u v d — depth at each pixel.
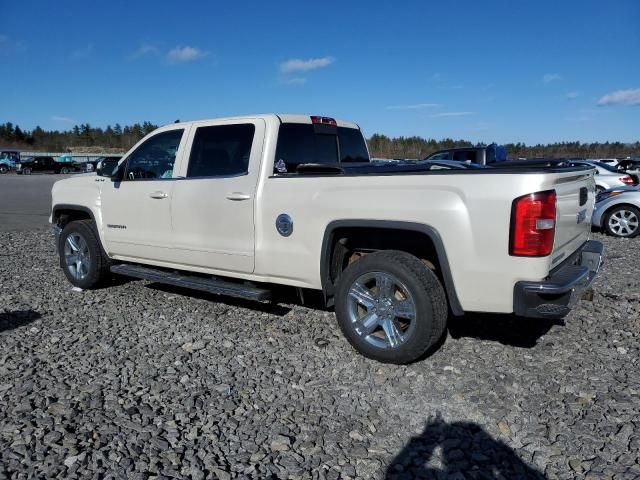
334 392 3.55
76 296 5.92
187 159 5.10
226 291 4.71
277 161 4.61
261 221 4.48
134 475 2.65
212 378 3.76
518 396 3.46
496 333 4.56
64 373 3.85
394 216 3.77
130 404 3.38
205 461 2.78
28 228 12.54
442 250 3.62
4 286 6.40
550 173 3.40
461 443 2.95
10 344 4.42
